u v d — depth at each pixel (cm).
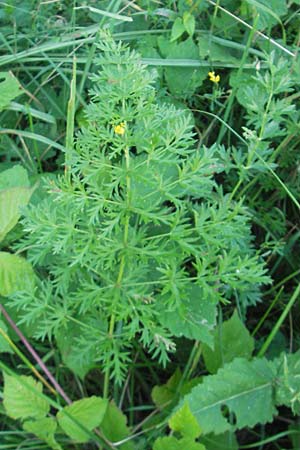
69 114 86
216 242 79
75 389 100
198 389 84
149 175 84
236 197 111
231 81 111
